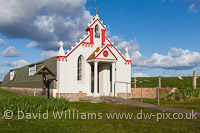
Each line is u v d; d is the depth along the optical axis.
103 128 12.58
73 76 29.38
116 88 32.03
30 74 37.53
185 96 28.50
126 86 32.91
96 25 31.69
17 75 44.62
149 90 35.56
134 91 35.19
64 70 28.81
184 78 51.84
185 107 21.30
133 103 23.83
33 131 11.97
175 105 23.41
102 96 28.48
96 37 31.70
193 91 29.50
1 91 40.00
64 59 28.88
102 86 30.98
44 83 28.73
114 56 29.80
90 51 30.66
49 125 13.46
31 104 17.91
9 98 19.30
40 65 35.06
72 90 29.20
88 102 27.16
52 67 30.80
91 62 30.12
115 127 12.82
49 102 18.95
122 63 32.94
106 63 31.00
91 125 13.41
